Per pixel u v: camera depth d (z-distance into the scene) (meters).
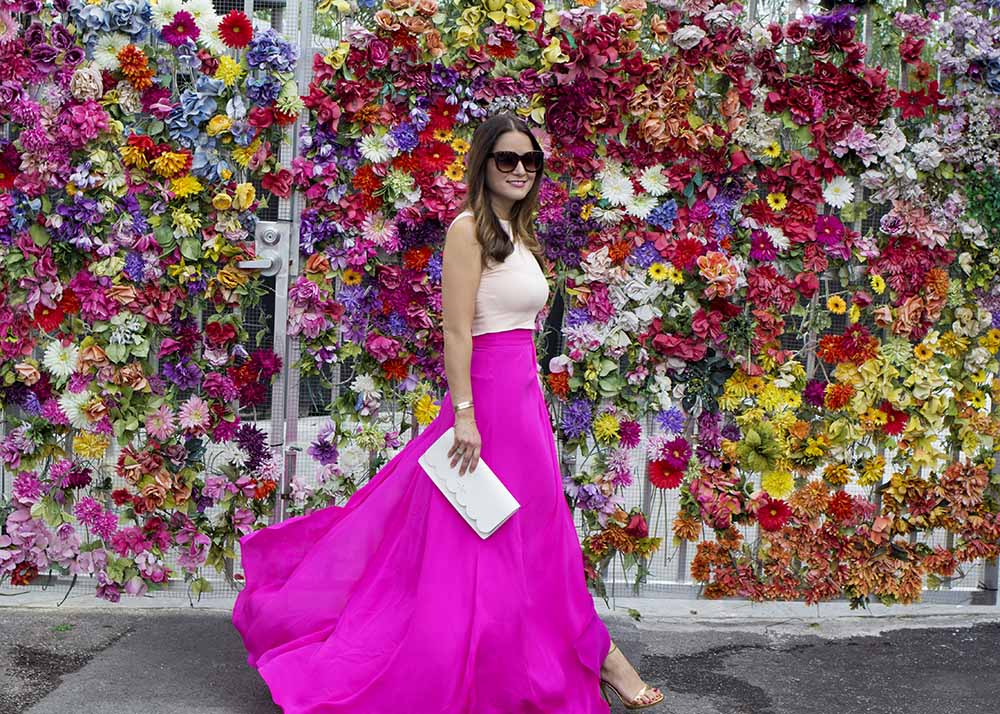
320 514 3.43
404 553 3.12
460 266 3.00
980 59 4.04
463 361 3.00
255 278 3.98
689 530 4.18
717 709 3.31
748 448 4.14
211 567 4.18
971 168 4.14
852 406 4.18
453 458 3.02
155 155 3.87
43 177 3.83
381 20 3.80
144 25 3.84
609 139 4.00
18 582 4.10
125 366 3.95
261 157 3.88
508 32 3.87
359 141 3.91
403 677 2.92
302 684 2.95
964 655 3.82
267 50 3.78
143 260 3.91
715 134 4.02
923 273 4.15
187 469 4.04
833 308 4.11
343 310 3.96
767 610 4.23
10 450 4.00
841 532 4.23
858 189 4.16
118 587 4.06
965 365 4.23
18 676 3.35
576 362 4.09
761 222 4.09
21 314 3.94
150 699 3.22
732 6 3.98
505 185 3.02
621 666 3.20
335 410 4.05
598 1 3.97
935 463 4.21
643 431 4.38
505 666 2.95
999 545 4.28
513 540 3.03
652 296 4.04
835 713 3.31
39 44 3.79
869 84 4.01
